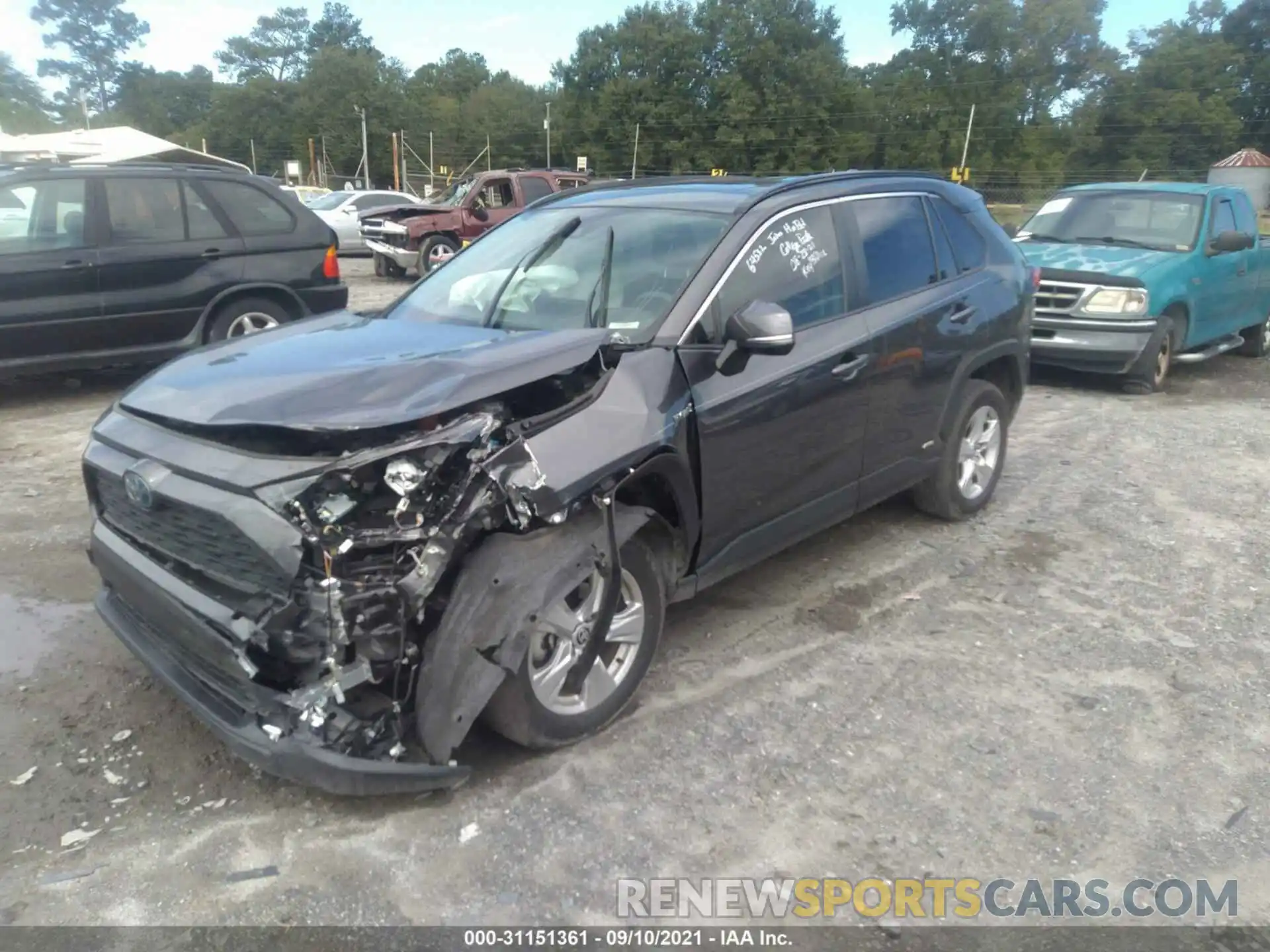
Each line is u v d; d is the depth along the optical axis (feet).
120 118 341.62
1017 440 25.77
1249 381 34.76
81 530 18.58
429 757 10.30
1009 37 214.48
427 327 13.62
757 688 13.26
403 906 9.38
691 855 10.10
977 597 16.17
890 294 16.17
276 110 298.15
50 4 338.54
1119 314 30.07
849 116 220.23
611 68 238.68
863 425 15.52
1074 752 11.93
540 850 10.13
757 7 222.07
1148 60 211.20
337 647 9.64
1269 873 10.00
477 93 304.30
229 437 10.29
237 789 11.04
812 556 17.75
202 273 28.60
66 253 26.43
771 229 14.25
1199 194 33.73
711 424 12.69
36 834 10.27
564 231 15.10
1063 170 210.79
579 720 11.68
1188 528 19.42
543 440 10.80
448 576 10.39
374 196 83.15
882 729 12.34
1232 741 12.22
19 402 28.63
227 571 10.18
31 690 13.03
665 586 12.82
